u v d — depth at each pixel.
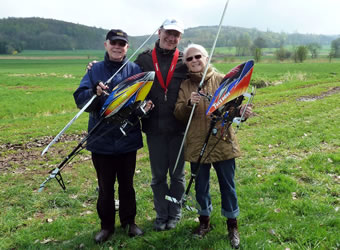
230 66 61.25
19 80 39.75
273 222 3.94
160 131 3.75
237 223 3.94
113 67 3.52
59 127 10.59
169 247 3.53
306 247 3.37
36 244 3.72
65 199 4.94
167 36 3.59
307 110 11.96
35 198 4.98
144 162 6.69
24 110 17.73
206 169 3.52
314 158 6.22
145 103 3.48
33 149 8.02
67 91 27.47
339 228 3.68
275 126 9.55
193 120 3.49
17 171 6.36
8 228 4.07
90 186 5.47
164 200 4.02
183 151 3.88
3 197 5.05
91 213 4.54
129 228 3.86
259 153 6.95
